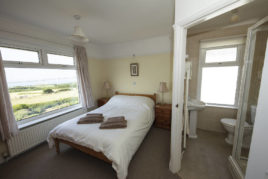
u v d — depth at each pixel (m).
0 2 1.33
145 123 2.04
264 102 0.72
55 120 2.33
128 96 3.07
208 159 1.67
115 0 1.38
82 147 1.57
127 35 2.66
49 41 2.26
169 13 1.70
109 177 1.41
